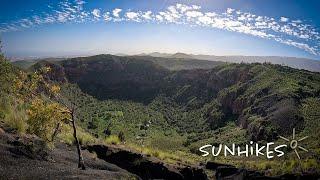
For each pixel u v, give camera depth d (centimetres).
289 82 13250
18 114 2208
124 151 2425
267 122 10375
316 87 12794
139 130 16625
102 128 15388
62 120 2047
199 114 18288
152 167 2341
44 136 1970
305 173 2469
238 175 2591
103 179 1636
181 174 2395
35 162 1588
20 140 1800
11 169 1360
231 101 15875
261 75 15625
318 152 4016
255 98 13738
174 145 12438
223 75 18738
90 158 2188
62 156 1952
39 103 1984
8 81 2302
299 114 10044
